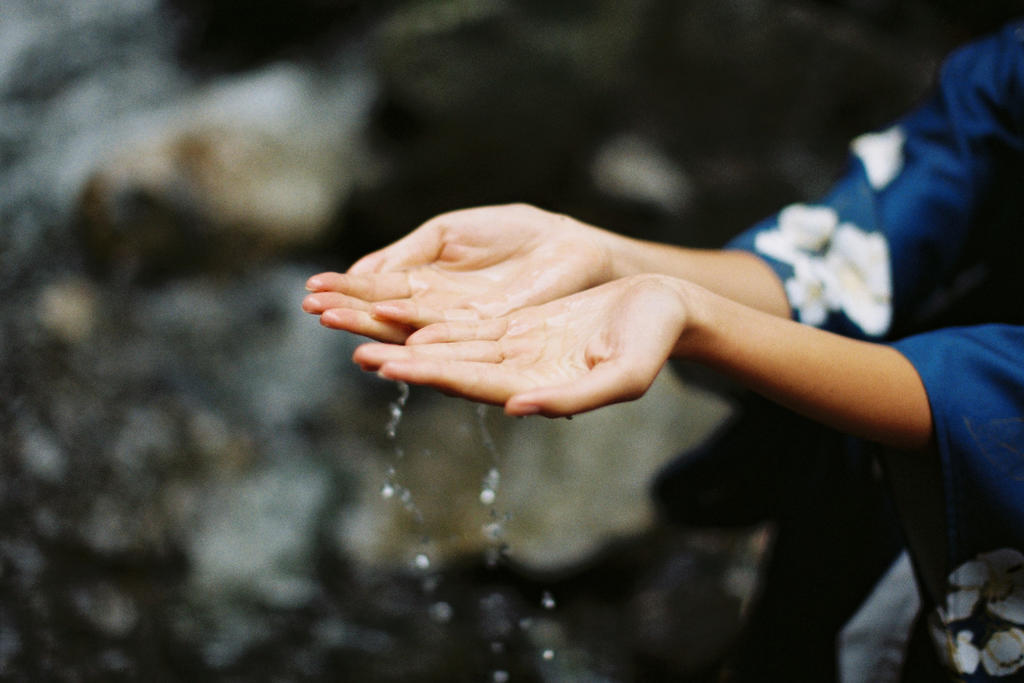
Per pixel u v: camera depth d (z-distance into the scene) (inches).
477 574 97.2
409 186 125.3
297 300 125.6
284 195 128.3
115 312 116.0
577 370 32.9
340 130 136.6
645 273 40.4
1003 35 48.4
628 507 100.8
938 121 49.7
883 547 47.7
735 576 97.8
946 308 49.5
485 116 121.4
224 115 132.9
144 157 123.7
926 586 39.3
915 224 48.0
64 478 95.7
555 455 104.4
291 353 120.9
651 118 145.3
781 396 35.3
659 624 93.0
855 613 48.7
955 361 34.9
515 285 40.4
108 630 84.0
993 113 47.0
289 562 96.7
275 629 89.8
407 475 105.6
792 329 35.0
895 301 47.9
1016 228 46.7
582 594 97.8
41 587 85.0
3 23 148.7
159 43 157.2
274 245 127.6
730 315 34.0
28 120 138.5
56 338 109.0
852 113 154.3
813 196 147.9
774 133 150.9
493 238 42.1
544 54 121.7
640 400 109.7
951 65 50.8
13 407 99.4
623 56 129.4
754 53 148.1
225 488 103.0
